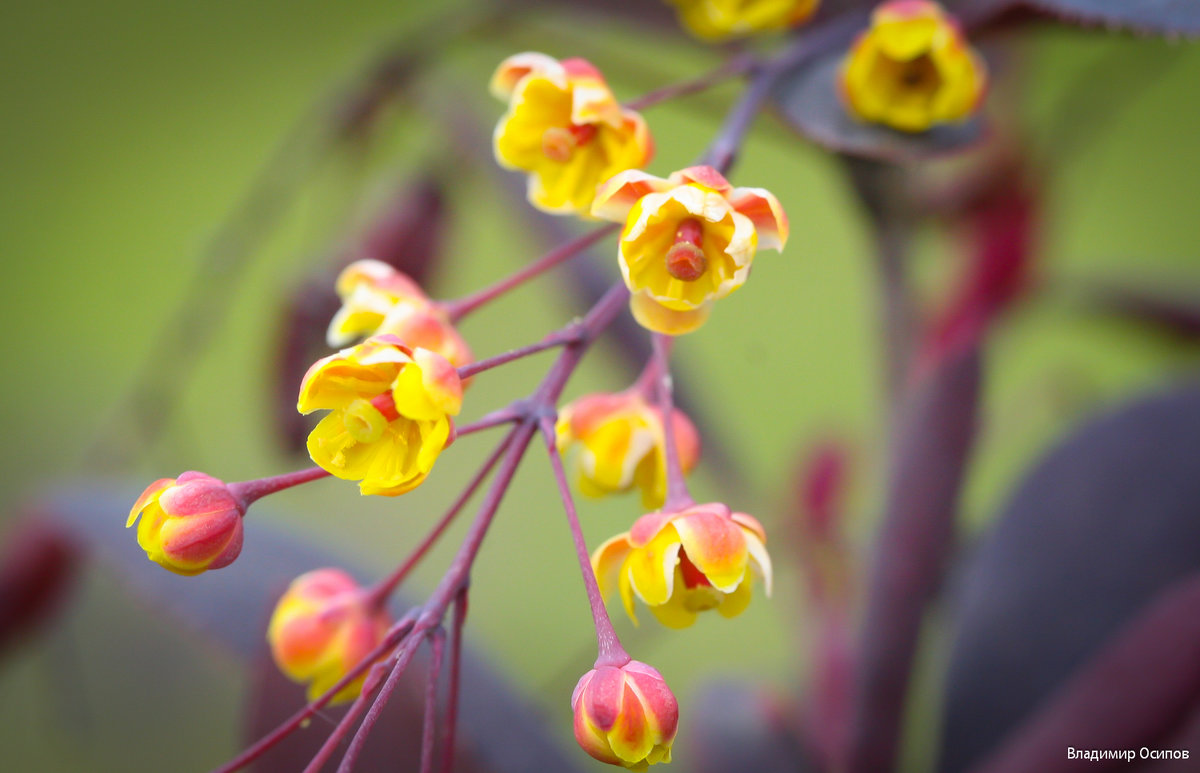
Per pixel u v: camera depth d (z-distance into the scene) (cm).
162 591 20
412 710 19
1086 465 21
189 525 16
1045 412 28
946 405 21
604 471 17
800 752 22
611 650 16
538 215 24
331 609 17
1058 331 37
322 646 17
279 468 22
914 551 21
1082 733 19
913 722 23
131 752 34
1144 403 21
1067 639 21
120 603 36
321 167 25
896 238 22
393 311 17
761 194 16
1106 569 21
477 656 20
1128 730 19
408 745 19
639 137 17
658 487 18
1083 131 22
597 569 17
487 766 19
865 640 21
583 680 16
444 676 19
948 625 23
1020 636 21
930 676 25
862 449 28
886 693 21
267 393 22
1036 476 21
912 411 21
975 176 22
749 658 39
